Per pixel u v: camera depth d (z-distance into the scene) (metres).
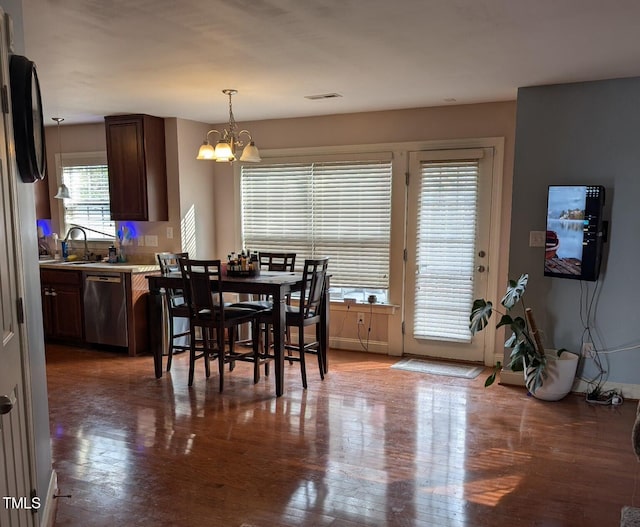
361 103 4.80
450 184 4.98
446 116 4.93
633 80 3.83
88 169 6.12
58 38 2.92
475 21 2.67
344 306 5.54
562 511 2.49
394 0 2.41
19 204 1.99
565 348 4.20
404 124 5.11
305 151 5.57
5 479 1.61
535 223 4.21
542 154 4.14
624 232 3.95
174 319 5.38
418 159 5.07
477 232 4.92
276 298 4.00
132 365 4.95
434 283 5.13
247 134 5.60
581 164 4.04
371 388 4.28
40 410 2.28
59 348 5.56
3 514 1.57
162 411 3.77
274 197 5.79
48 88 4.14
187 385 4.36
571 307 4.15
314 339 5.82
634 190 3.89
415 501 2.58
